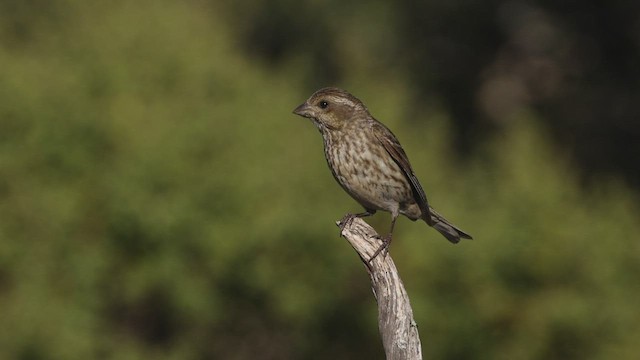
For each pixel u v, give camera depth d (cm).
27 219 1584
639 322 1495
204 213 1547
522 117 1788
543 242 1490
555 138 2372
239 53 1953
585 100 2439
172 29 1784
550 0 2509
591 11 2481
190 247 1555
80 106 1628
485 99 2452
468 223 1501
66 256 1572
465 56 2450
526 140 1608
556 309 1470
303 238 1516
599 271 1497
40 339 1512
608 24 2467
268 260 1532
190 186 1558
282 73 1898
